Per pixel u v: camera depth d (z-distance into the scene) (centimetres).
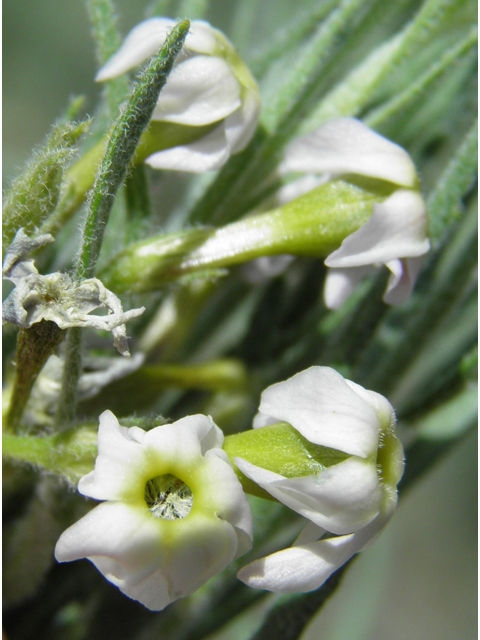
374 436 5
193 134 6
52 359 6
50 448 5
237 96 6
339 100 7
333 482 5
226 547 5
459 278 6
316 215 6
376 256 6
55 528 6
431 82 7
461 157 6
